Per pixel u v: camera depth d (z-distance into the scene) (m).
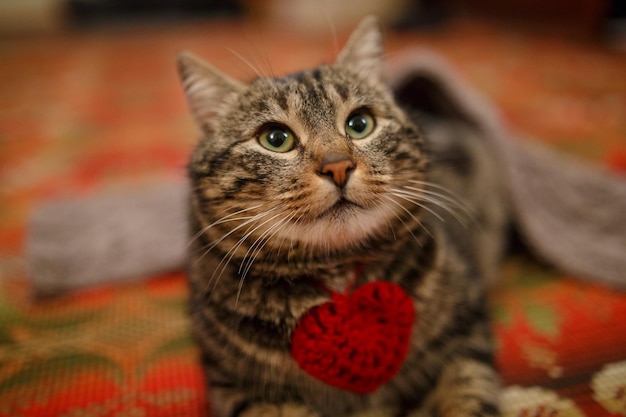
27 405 0.30
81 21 1.81
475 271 0.33
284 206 0.26
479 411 0.26
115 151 0.64
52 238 0.42
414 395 0.29
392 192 0.27
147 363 0.32
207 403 0.29
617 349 0.31
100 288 0.40
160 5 1.91
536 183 0.42
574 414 0.27
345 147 0.27
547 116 0.64
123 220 0.44
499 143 0.40
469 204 0.36
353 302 0.26
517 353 0.31
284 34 1.40
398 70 0.43
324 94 0.28
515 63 0.90
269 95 0.29
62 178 0.57
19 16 1.69
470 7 1.49
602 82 0.75
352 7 1.45
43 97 0.90
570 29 1.11
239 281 0.27
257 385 0.28
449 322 0.29
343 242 0.27
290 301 0.27
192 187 0.29
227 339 0.28
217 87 0.30
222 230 0.28
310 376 0.27
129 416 0.29
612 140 0.55
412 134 0.30
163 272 0.41
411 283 0.28
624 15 1.03
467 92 0.42
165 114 0.77
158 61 1.14
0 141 0.69
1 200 0.52
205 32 1.52
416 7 1.51
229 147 0.28
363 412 0.29
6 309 0.37
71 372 0.32
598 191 0.41
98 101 0.86
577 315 0.34
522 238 0.39
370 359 0.26
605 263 0.36
